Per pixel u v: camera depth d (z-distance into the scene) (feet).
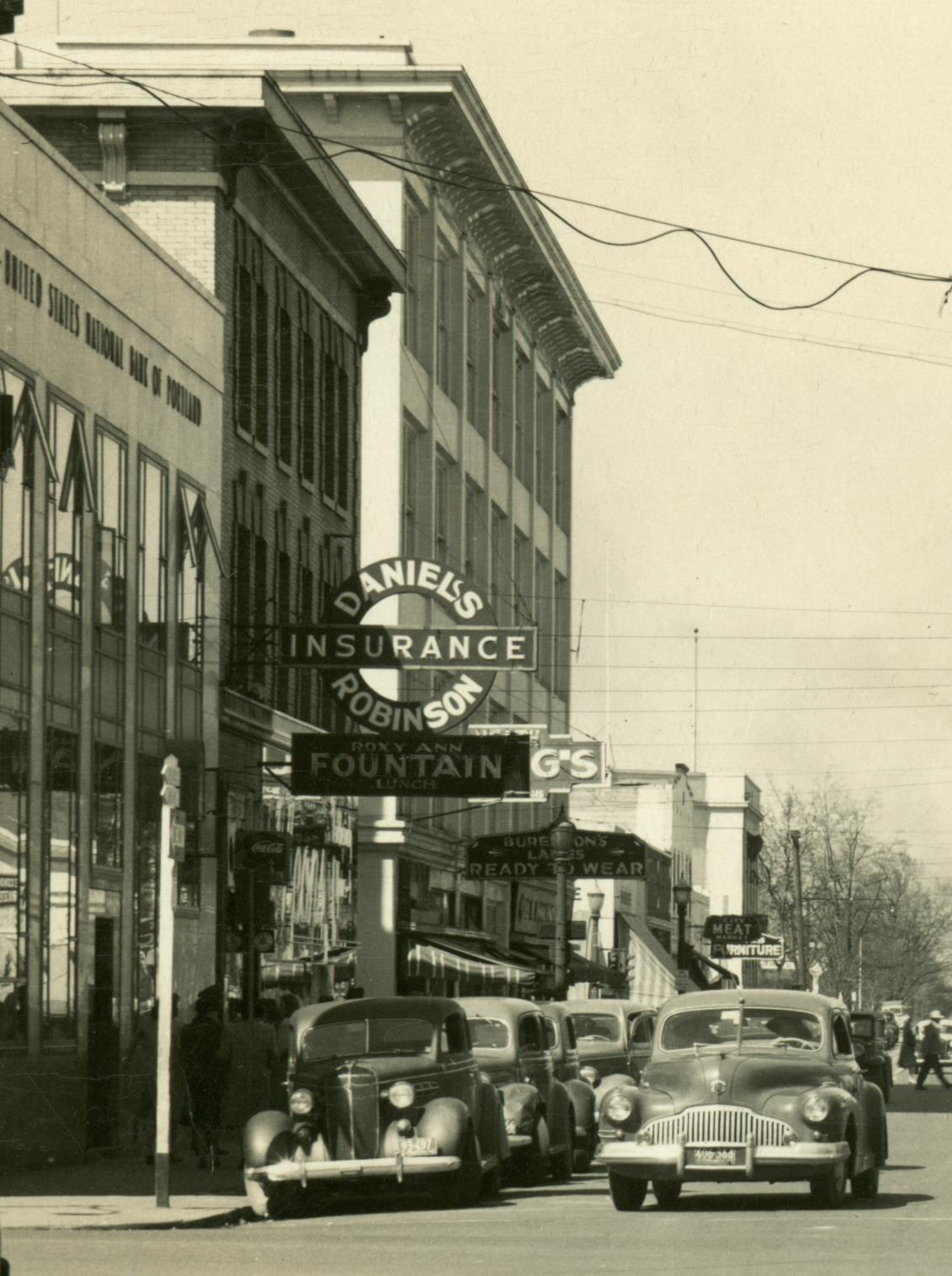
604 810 288.30
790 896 366.22
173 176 109.40
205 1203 65.16
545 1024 83.05
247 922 111.14
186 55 143.84
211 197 109.40
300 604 127.54
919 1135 116.78
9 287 80.23
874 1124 69.41
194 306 104.99
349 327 140.97
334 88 152.35
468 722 175.83
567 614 229.25
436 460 168.14
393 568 112.16
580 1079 87.51
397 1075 65.00
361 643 110.83
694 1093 64.49
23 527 80.69
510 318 195.93
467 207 174.19
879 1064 100.89
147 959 94.22
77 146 109.60
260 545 118.11
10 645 79.20
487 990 174.19
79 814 86.17
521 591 204.13
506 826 198.18
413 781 113.29
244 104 108.88
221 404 108.99
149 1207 63.67
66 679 85.10
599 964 198.18
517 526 200.44
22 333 81.41
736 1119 63.77
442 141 159.12
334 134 154.10
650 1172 63.62
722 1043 67.26
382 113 154.10
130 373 94.63
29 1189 70.95
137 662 94.32
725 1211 64.80
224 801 107.04
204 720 104.42
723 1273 47.14
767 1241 55.11
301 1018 66.80
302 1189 64.75
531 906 208.64
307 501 129.29
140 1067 89.71
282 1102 101.76
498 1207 66.64
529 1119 75.41
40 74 108.88
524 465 204.95
